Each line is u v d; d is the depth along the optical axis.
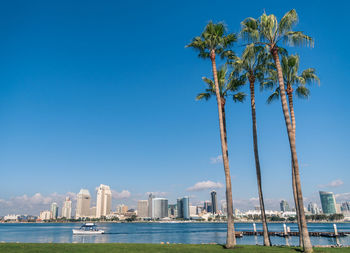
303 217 21.50
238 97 32.91
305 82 28.86
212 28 27.66
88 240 73.94
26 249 22.66
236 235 80.94
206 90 31.28
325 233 79.31
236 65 28.58
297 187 21.92
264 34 24.98
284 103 23.67
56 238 84.06
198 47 28.50
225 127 30.81
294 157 22.30
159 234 110.44
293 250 22.19
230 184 25.03
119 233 120.06
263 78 30.84
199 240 73.44
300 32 23.81
